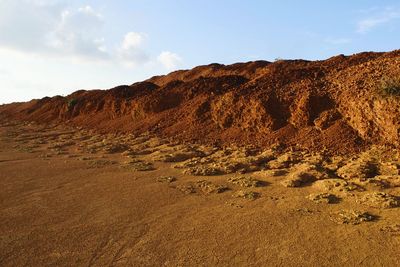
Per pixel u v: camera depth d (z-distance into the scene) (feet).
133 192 60.49
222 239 43.21
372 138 67.05
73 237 45.70
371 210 46.16
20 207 56.59
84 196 60.23
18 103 284.20
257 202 52.26
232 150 77.71
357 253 38.19
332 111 75.72
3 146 112.57
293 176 58.23
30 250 42.88
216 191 57.52
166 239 44.14
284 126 80.94
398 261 36.17
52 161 86.99
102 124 134.41
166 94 121.90
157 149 88.28
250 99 88.84
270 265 37.68
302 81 90.63
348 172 56.70
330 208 48.03
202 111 101.35
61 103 184.44
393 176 53.26
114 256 41.01
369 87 72.74
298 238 42.01
